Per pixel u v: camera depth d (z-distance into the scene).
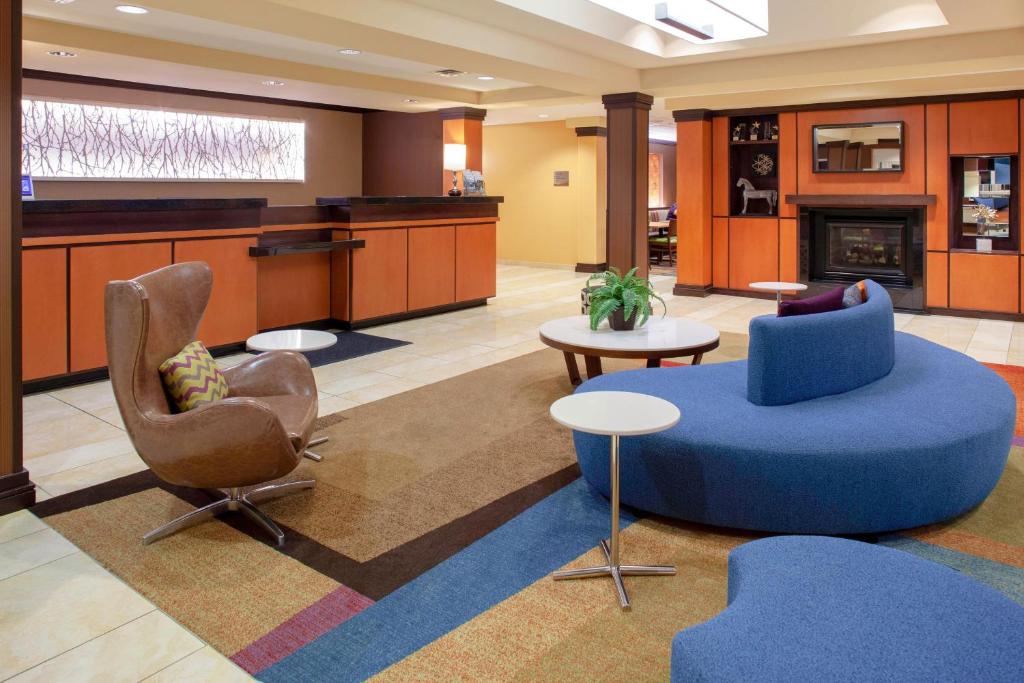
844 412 2.90
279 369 3.33
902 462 2.63
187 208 5.36
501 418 4.25
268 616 2.29
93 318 4.96
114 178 8.24
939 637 1.46
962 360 3.69
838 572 1.70
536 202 12.08
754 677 1.38
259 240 6.25
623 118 7.42
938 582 1.65
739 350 6.10
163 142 8.64
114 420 4.24
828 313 3.12
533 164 12.02
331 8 4.39
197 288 3.17
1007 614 1.53
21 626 2.23
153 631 2.22
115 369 2.70
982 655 1.41
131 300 2.66
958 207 7.69
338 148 10.61
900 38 5.84
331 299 6.96
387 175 10.74
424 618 2.27
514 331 6.84
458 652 2.10
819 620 1.52
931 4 5.39
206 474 2.74
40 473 3.46
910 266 7.91
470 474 3.42
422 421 4.20
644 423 2.32
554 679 1.97
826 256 8.53
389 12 4.76
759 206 9.03
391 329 6.94
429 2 4.88
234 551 2.71
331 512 3.03
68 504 3.12
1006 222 7.46
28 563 2.62
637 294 4.55
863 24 5.64
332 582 2.49
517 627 2.22
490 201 8.16
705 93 7.50
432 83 8.86
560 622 2.24
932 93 7.44
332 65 7.75
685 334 4.45
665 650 2.10
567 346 4.23
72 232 4.80
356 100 9.53
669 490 2.82
